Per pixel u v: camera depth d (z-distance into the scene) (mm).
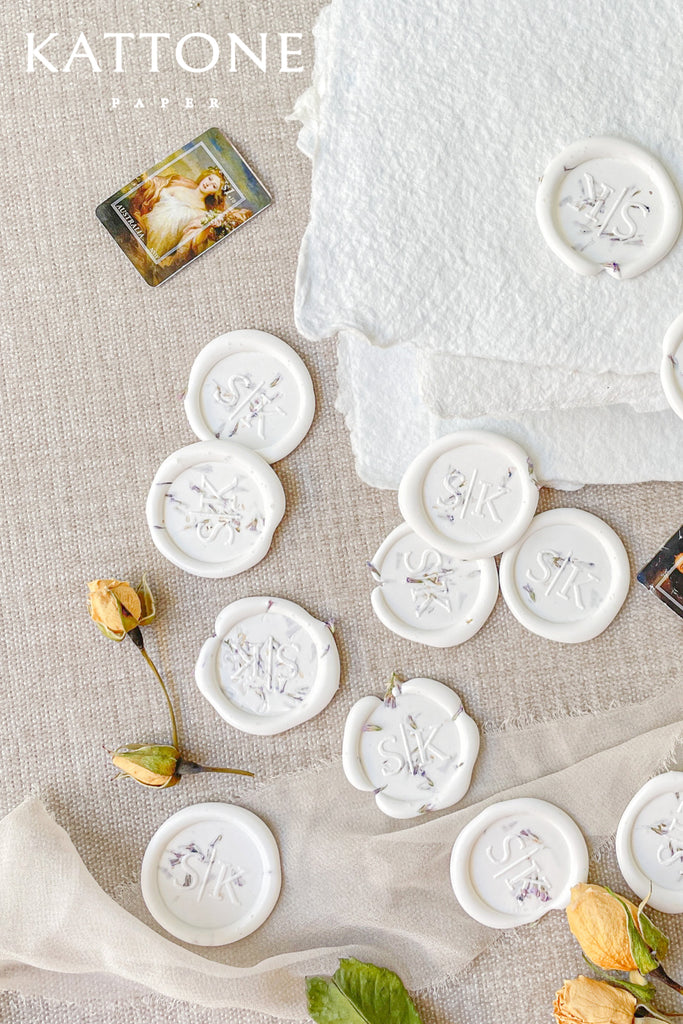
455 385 371
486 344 365
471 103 362
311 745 402
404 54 362
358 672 402
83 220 401
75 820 404
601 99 360
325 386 400
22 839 399
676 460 390
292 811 401
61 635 406
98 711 405
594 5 361
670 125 360
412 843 397
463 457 391
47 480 405
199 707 404
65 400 404
